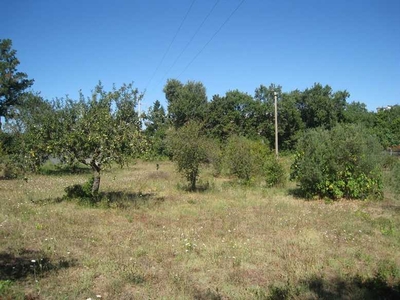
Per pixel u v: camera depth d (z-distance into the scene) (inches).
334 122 2085.4
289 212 478.0
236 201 569.0
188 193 658.2
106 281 237.8
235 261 279.0
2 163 875.4
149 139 536.7
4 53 1669.5
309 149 610.5
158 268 265.3
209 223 412.8
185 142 687.7
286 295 219.0
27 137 500.4
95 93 518.6
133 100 530.3
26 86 1710.1
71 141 477.4
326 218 438.6
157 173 975.6
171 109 2084.2
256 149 910.4
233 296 220.2
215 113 2084.2
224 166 917.8
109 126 493.7
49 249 298.5
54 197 571.8
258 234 365.7
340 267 273.9
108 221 414.3
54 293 215.3
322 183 587.2
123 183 791.1
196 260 282.7
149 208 500.4
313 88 2164.1
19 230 356.2
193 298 215.8
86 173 1023.0
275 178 748.6
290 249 313.7
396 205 539.5
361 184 586.6
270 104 2087.8
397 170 582.2
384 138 1914.4
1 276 237.8
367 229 385.1
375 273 258.7
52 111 499.5
